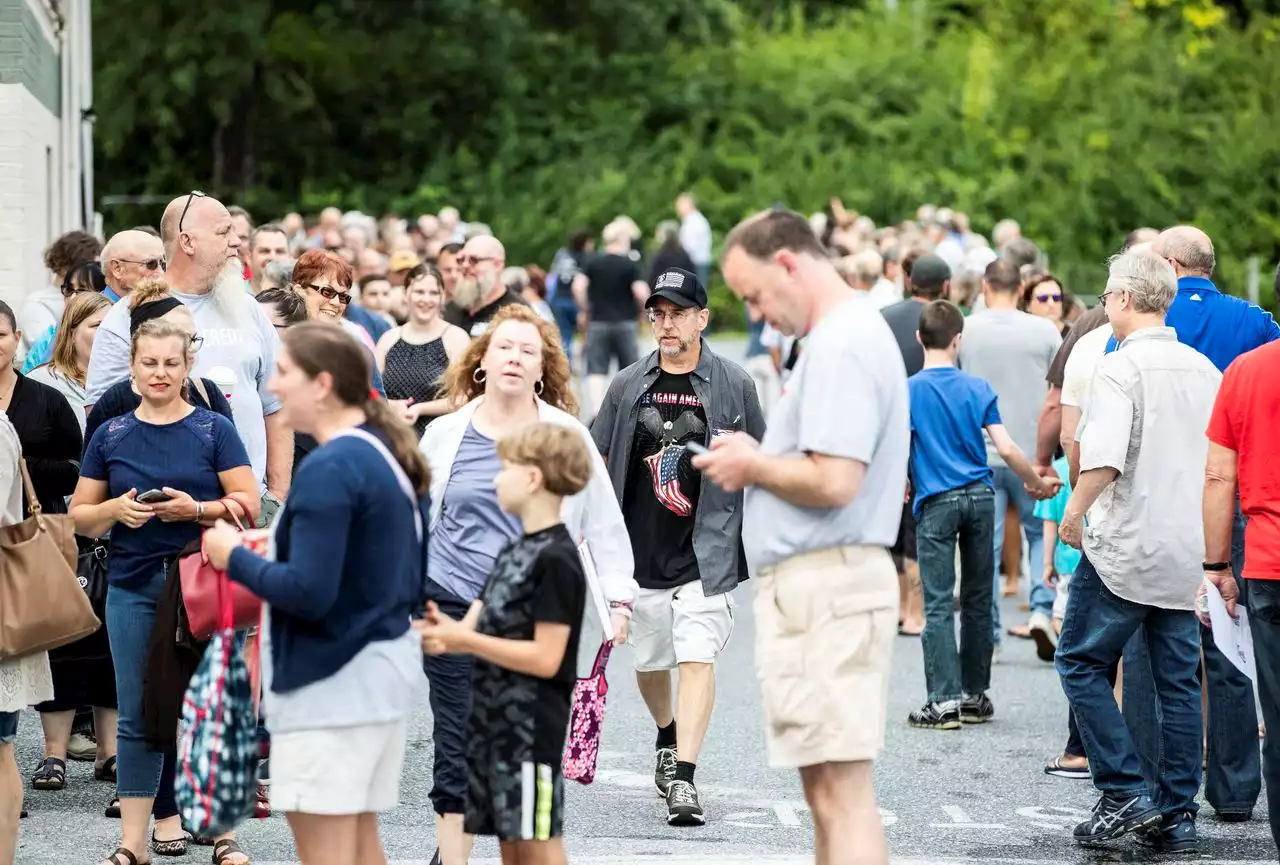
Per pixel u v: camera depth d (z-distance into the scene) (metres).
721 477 10.02
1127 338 13.34
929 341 17.67
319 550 9.12
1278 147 72.75
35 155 27.36
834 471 9.91
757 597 10.45
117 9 66.19
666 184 72.88
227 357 13.70
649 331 64.31
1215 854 13.12
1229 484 12.41
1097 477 12.96
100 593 14.04
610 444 14.54
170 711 11.59
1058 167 72.94
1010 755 16.38
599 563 12.23
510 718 9.77
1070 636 13.38
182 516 12.09
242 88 70.69
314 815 9.48
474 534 11.96
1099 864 12.86
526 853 10.00
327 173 76.12
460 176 75.56
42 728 16.47
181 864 12.46
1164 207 71.94
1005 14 83.94
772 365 36.62
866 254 27.14
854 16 84.94
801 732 10.20
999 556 20.98
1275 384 11.98
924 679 19.73
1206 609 12.77
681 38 82.06
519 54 78.50
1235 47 77.69
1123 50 78.06
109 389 12.74
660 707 14.64
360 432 9.47
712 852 12.89
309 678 9.32
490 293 20.17
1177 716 13.19
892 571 10.37
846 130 76.81
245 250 20.77
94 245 18.97
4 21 25.41
